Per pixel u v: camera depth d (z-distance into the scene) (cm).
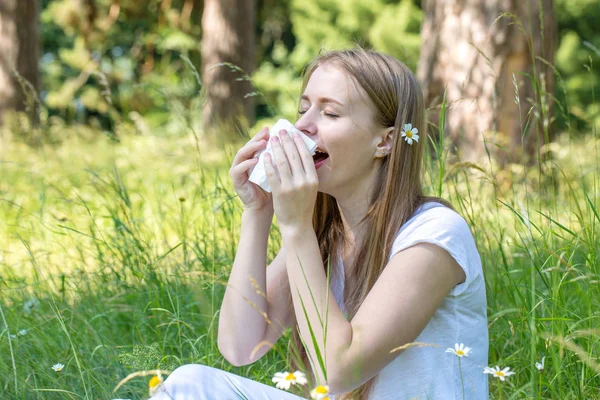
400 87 204
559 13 1998
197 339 271
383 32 1933
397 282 183
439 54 686
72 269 361
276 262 232
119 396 257
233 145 415
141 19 2314
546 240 275
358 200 210
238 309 219
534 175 489
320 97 202
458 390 190
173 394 188
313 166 194
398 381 190
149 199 530
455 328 191
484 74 655
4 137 950
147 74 2177
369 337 179
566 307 259
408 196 202
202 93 400
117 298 329
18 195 620
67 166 681
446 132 601
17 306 324
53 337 295
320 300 183
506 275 282
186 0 2294
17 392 253
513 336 258
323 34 2152
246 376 273
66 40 2489
